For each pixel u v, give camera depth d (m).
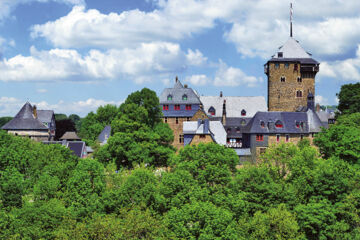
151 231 40.06
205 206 40.81
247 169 53.25
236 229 41.06
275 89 99.00
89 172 47.84
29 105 104.06
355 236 46.41
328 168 51.72
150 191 45.66
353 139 62.34
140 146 66.50
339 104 95.12
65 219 39.97
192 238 38.25
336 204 48.47
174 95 93.00
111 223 39.00
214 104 104.25
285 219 42.75
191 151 52.84
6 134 63.56
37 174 53.00
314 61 99.62
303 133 80.06
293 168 54.56
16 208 43.56
